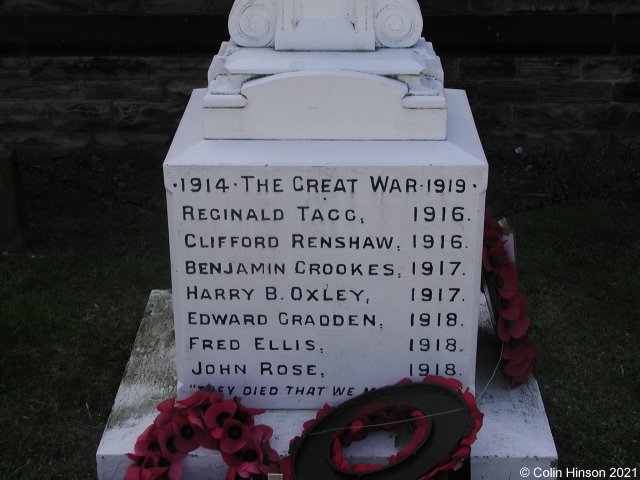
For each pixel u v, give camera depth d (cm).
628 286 308
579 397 250
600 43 404
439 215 192
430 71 201
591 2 404
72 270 320
